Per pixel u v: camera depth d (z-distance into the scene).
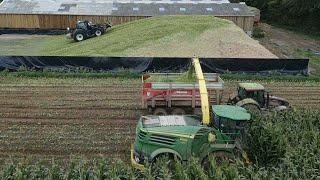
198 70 19.19
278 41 52.44
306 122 19.70
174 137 16.08
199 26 38.66
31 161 17.17
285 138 16.97
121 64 31.77
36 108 23.95
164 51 35.34
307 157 15.96
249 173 14.75
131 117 22.75
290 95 27.62
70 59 31.64
